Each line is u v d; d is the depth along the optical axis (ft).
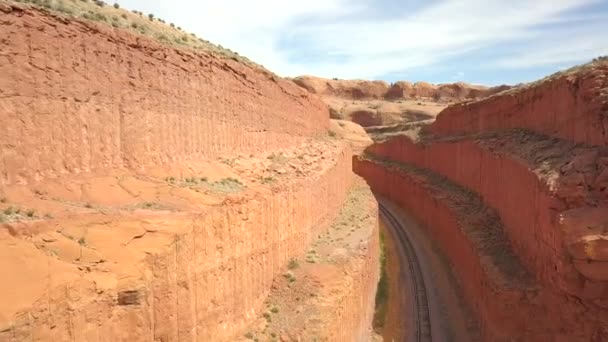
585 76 75.82
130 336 36.45
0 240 30.73
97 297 33.55
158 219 42.93
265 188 67.00
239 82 75.36
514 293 68.80
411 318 97.55
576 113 77.77
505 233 92.68
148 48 52.60
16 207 34.78
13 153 36.63
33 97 38.50
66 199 39.55
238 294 56.03
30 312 28.53
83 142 43.42
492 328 73.61
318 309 64.08
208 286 48.62
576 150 73.05
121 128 48.32
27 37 38.17
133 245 38.96
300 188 81.25
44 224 34.24
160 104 54.34
